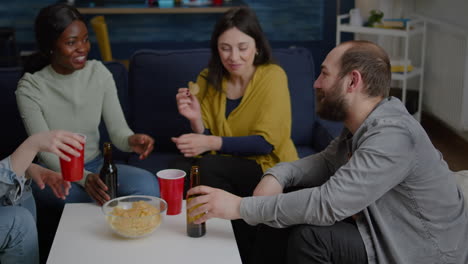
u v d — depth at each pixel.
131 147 2.20
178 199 1.75
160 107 2.69
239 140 2.21
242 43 2.21
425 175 1.54
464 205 1.64
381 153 1.48
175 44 5.79
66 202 2.12
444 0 4.17
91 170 2.27
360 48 1.58
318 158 1.88
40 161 2.17
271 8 5.66
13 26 5.56
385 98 1.63
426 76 4.56
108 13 5.29
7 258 1.70
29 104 2.15
